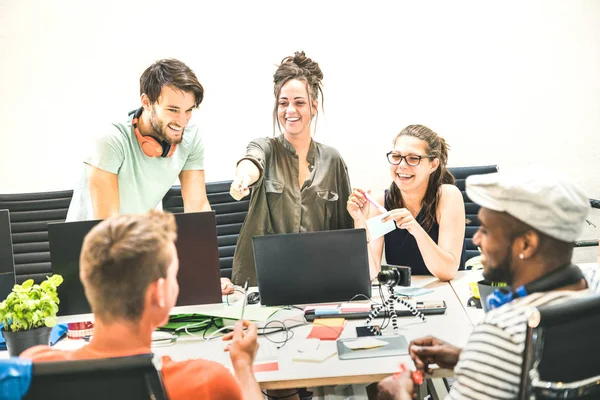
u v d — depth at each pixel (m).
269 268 1.98
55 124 3.47
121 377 1.00
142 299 1.13
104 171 2.28
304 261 1.97
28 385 0.98
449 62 3.38
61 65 3.42
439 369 1.49
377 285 2.32
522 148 3.44
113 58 3.43
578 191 1.15
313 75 2.40
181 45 3.43
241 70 3.45
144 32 3.41
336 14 3.38
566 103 3.38
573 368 1.10
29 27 3.38
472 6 3.33
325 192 2.44
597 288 1.30
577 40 3.32
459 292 2.17
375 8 3.36
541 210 1.12
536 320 1.04
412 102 3.43
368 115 3.46
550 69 3.36
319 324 1.90
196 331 1.94
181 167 2.47
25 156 3.49
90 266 1.12
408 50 3.39
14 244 2.87
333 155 2.48
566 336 1.07
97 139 2.28
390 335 1.78
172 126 2.24
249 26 3.41
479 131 3.44
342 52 3.41
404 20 3.36
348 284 1.98
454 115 3.43
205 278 1.90
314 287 1.98
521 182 1.15
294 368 1.58
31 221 2.88
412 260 2.46
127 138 2.33
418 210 2.45
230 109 3.48
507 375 1.09
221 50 3.43
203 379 1.16
